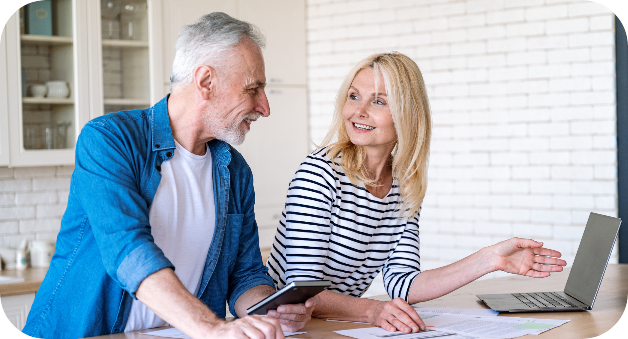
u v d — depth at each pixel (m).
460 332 1.62
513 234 4.14
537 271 1.88
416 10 4.45
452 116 4.34
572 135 3.94
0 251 3.69
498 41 4.16
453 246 4.35
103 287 1.66
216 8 4.38
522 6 4.07
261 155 4.66
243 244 1.95
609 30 3.81
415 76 1.96
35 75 3.62
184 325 1.38
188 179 1.77
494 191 4.20
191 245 1.78
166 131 1.72
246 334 1.35
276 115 4.73
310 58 4.91
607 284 2.34
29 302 3.33
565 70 3.95
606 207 3.85
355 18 4.70
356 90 1.92
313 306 1.67
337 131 1.98
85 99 3.77
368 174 1.95
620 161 3.84
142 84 4.02
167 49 4.13
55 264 1.73
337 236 1.91
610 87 3.82
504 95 4.15
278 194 4.74
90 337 1.57
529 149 4.07
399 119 1.91
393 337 1.56
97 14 3.81
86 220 1.67
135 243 1.45
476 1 4.22
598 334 1.60
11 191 3.89
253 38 1.73
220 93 1.69
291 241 1.85
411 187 2.02
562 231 3.98
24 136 3.58
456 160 4.33
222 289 1.88
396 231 2.07
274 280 2.02
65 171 4.09
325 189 1.85
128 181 1.59
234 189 1.92
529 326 1.68
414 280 1.97
